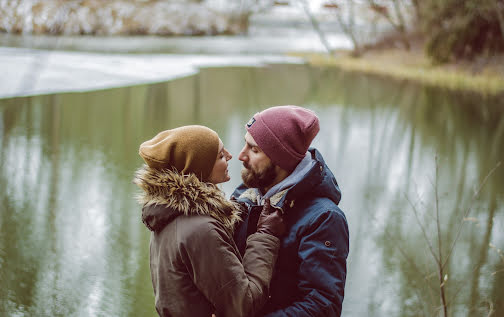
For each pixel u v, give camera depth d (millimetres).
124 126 9625
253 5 41406
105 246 4613
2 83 12719
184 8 38312
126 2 35688
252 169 1935
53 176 6465
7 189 5875
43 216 5168
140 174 1804
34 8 26719
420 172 7301
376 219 5359
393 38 27078
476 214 5668
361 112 12102
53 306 3623
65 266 4176
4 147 7668
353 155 8125
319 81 17797
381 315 3631
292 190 1821
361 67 22516
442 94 15469
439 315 3346
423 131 10156
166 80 16234
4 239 4594
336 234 1799
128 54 23156
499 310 3738
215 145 1792
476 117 11852
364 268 4359
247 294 1684
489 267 4402
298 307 1747
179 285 1730
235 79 17234
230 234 1834
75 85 13820
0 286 3812
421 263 4484
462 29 19891
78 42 27047
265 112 1913
